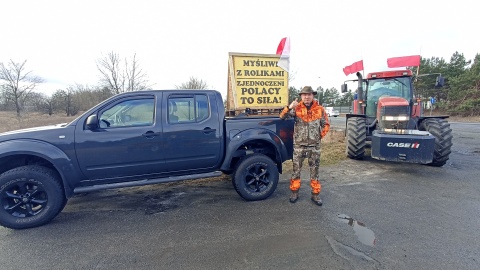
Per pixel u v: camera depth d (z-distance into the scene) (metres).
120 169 3.31
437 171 5.36
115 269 2.28
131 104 3.37
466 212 3.33
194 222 3.18
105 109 3.26
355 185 4.50
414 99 6.64
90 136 3.15
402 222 3.07
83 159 3.14
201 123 3.63
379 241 2.65
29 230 3.02
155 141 3.39
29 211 3.09
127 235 2.88
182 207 3.67
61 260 2.43
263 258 2.39
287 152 4.12
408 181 4.70
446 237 2.71
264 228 2.98
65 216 3.40
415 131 5.17
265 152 4.18
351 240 2.67
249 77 5.44
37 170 3.06
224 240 2.73
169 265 2.32
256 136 3.86
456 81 30.19
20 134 3.01
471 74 29.16
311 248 2.54
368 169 5.57
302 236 2.77
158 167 3.49
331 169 5.60
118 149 3.25
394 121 5.50
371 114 7.29
